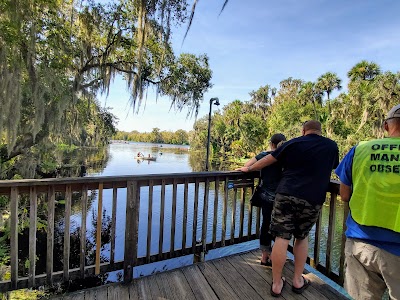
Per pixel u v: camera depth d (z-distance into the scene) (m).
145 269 6.88
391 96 16.53
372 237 1.25
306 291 2.03
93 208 12.20
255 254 2.66
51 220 1.90
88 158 33.09
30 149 8.47
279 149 1.99
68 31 7.65
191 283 2.11
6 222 6.77
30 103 7.53
